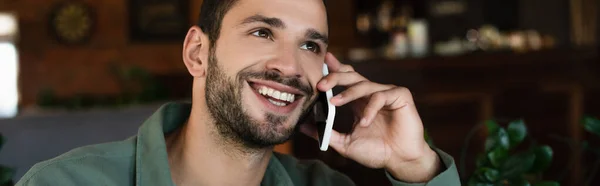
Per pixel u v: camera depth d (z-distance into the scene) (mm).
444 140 3740
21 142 2373
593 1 4832
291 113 1050
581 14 4953
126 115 2555
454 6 6242
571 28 5312
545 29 5789
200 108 1081
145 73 4703
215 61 1048
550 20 5742
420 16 6281
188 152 1102
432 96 3762
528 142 3320
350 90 1146
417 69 3771
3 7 6668
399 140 1210
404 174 1229
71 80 6641
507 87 3703
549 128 3641
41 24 6688
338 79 1123
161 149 1073
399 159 1224
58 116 2467
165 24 6566
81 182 1043
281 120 1036
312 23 1049
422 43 5117
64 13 6637
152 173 1062
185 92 6457
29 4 6676
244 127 1024
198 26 1095
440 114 3750
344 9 6234
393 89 1194
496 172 1208
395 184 1232
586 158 3002
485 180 1215
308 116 1217
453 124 3732
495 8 6164
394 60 3787
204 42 1081
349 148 1242
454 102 3740
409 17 6254
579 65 3582
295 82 1042
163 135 1097
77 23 6629
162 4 6555
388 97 1179
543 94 3656
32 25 6691
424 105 3764
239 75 1021
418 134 1206
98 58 6617
